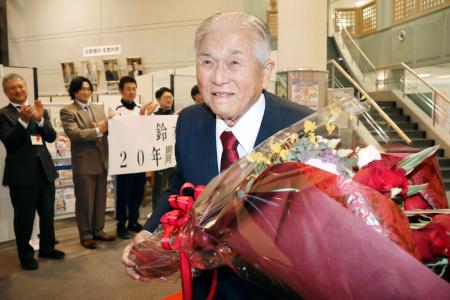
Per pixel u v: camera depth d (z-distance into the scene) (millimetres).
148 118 3262
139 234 1017
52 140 2980
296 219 533
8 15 9883
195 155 965
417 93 7281
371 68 9062
